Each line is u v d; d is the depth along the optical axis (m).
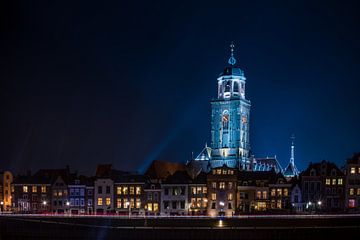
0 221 188.50
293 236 166.75
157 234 168.75
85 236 179.25
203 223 183.75
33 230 185.38
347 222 179.38
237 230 165.88
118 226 184.38
